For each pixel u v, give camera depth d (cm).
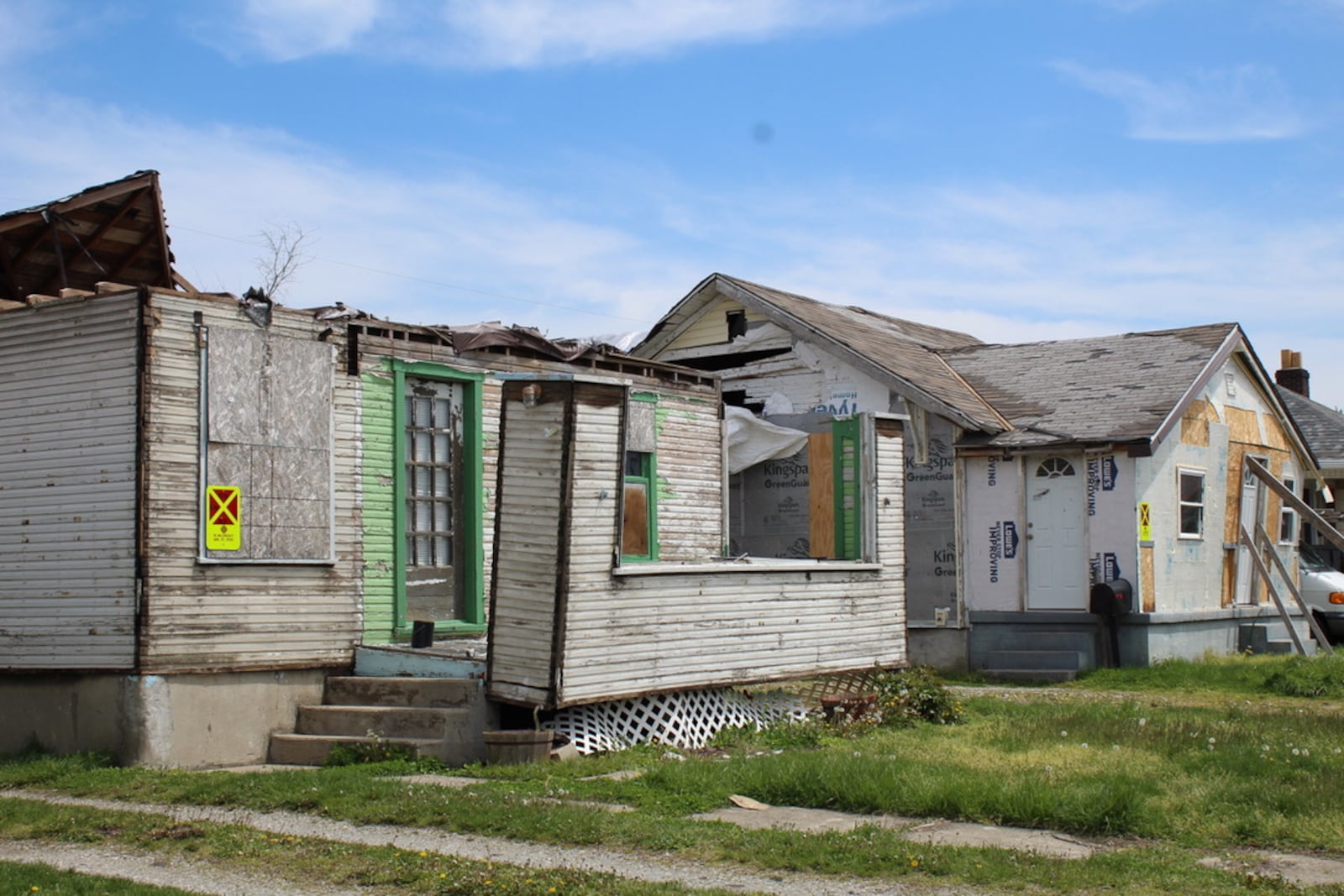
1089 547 1975
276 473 1273
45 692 1233
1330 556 2819
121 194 1434
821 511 1780
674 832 858
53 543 1229
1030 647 2002
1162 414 1980
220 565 1223
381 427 1381
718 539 1778
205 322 1230
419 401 1438
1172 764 1057
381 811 931
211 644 1213
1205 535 2142
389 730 1214
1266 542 2217
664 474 1694
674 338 2470
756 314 2336
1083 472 1991
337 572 1320
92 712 1197
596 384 1188
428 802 943
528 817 889
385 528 1375
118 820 926
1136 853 792
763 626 1383
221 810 970
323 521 1309
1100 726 1262
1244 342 2277
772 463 2236
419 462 1430
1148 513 1975
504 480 1206
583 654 1173
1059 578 2000
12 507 1257
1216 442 2200
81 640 1205
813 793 975
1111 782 923
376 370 1381
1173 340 2286
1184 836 842
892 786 956
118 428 1197
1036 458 2030
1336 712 1455
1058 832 869
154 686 1169
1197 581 2108
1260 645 2203
